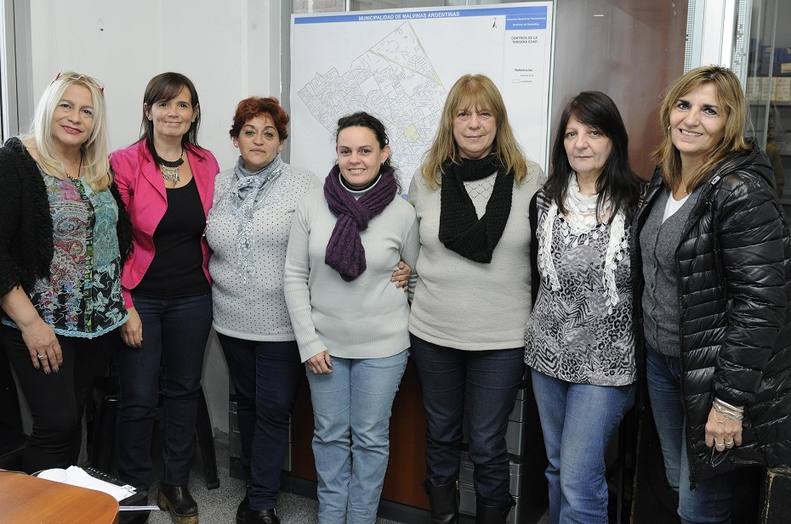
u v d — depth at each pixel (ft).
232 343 8.09
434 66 9.09
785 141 7.84
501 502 7.49
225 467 10.12
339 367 7.32
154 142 7.75
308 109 9.95
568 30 8.66
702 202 5.38
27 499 4.55
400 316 7.34
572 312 6.28
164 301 7.90
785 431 5.55
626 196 6.23
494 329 6.91
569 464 6.39
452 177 7.03
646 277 6.03
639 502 7.34
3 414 8.07
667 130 5.87
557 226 6.34
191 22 10.43
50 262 6.75
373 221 7.09
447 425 7.49
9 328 6.84
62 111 6.64
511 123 8.80
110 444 8.81
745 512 6.66
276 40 10.00
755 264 5.11
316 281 7.21
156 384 8.04
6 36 8.63
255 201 7.67
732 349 5.22
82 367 7.52
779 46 7.72
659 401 6.38
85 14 9.55
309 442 9.15
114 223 7.26
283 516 8.74
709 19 7.72
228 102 10.32
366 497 7.47
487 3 8.96
